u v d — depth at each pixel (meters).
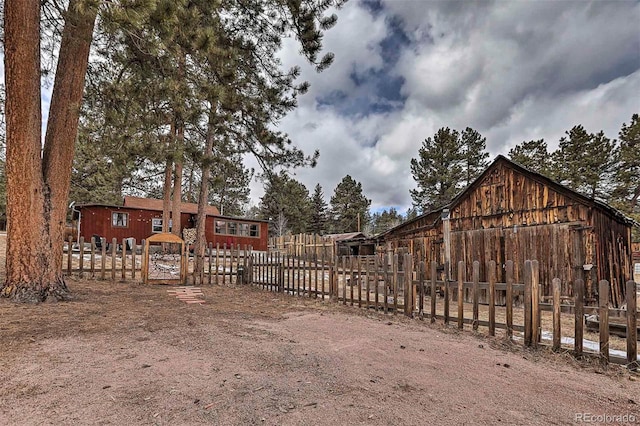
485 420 2.45
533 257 9.24
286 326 5.17
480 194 10.62
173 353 3.60
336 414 2.40
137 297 7.16
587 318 6.04
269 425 2.22
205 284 10.38
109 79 8.38
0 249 13.38
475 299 5.29
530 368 3.73
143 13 5.10
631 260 10.83
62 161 6.66
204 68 8.55
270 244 28.67
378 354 3.89
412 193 36.25
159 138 9.02
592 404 2.86
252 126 11.86
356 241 17.56
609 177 27.61
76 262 12.45
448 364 3.68
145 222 20.38
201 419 2.26
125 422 2.20
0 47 7.28
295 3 8.80
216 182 12.11
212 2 7.39
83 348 3.65
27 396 2.52
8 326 4.31
